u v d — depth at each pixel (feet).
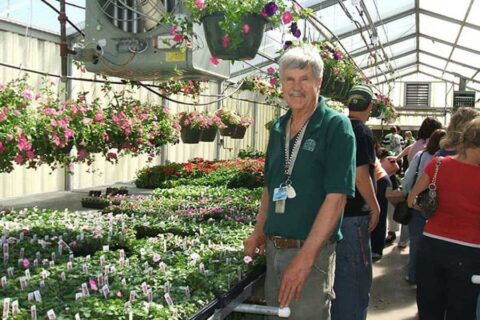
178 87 18.95
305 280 7.61
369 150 10.44
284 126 8.21
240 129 31.81
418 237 17.04
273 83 20.07
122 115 16.47
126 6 11.34
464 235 9.53
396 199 14.43
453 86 69.82
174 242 11.96
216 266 9.86
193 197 20.83
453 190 9.58
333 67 21.52
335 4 29.14
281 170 7.93
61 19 13.33
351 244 10.51
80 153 15.07
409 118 76.64
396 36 44.75
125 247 11.96
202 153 39.52
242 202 18.89
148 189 25.77
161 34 11.79
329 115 7.63
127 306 7.53
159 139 19.88
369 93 11.11
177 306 7.52
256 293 10.30
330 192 7.30
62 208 18.86
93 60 12.39
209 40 10.94
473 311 9.66
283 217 7.74
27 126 12.41
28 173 22.39
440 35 44.47
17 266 10.01
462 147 9.68
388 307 15.60
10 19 20.70
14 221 13.97
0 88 12.90
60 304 7.69
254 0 10.43
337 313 10.57
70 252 10.78
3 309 7.09
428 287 9.97
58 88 23.77
